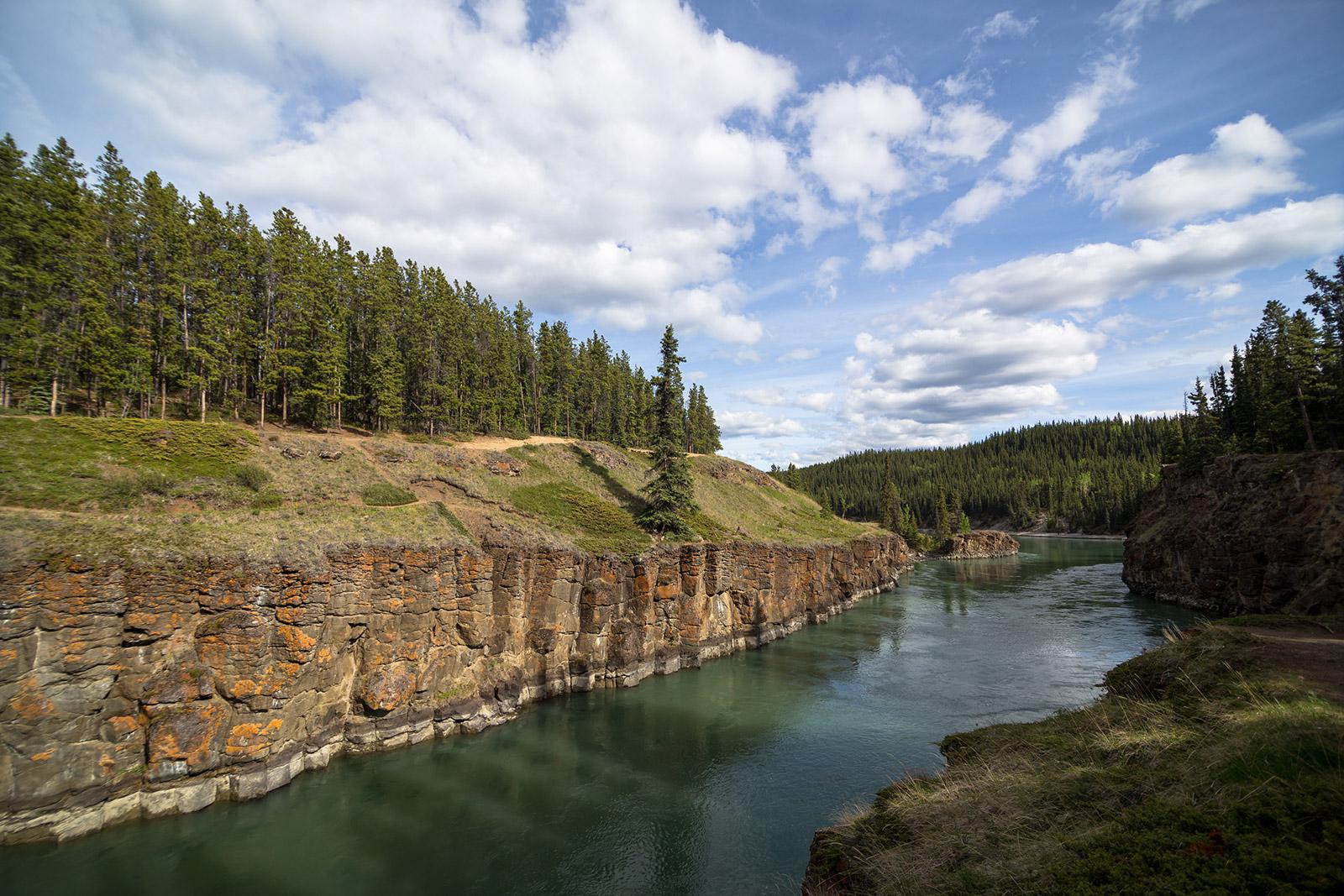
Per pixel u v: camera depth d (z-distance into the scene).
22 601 21.36
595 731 33.50
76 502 27.30
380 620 30.92
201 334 43.88
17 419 31.38
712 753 30.38
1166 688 16.23
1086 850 8.89
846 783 26.86
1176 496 76.38
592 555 43.34
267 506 33.84
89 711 22.47
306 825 23.53
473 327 73.56
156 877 20.27
